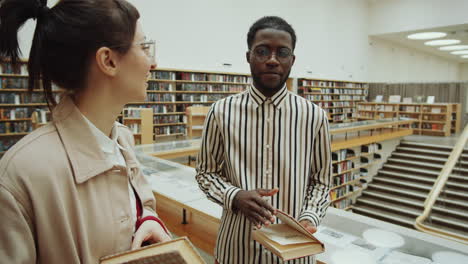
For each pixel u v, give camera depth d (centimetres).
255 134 111
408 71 2159
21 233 51
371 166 1088
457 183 918
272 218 91
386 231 172
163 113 949
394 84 1723
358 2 1658
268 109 111
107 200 64
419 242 159
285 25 106
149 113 796
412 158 1110
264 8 1234
